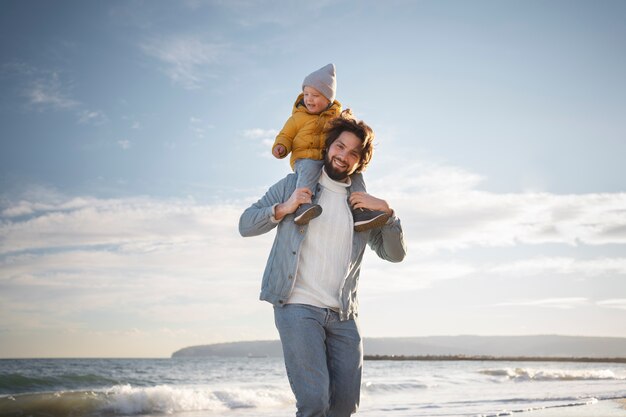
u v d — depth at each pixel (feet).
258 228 8.61
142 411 33.01
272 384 63.26
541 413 22.88
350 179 9.12
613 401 29.50
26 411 31.73
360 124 8.86
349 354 8.45
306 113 10.61
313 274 8.33
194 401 34.22
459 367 158.51
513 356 456.04
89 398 33.09
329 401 8.43
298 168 9.09
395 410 27.09
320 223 8.54
